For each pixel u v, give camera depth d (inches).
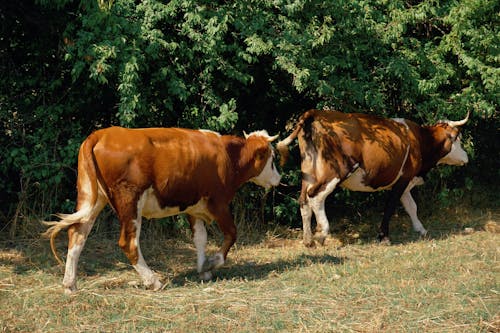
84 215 247.9
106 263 305.0
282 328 221.3
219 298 250.1
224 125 333.7
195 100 351.3
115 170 251.4
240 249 345.1
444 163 402.3
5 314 229.3
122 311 235.8
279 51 336.2
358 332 218.7
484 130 471.5
